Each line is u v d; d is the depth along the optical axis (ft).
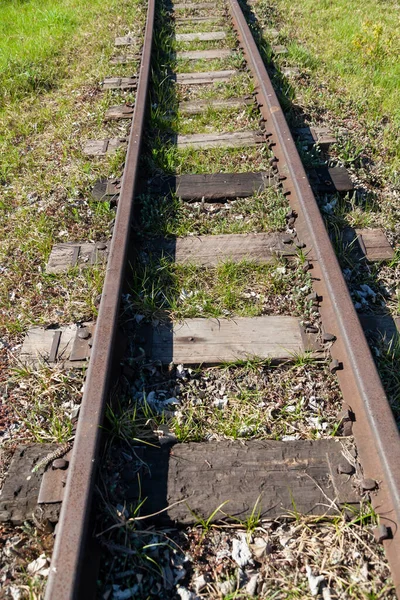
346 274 11.39
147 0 27.61
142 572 6.95
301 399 8.95
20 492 7.66
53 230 12.87
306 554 7.11
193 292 11.00
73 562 6.08
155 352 9.81
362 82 19.75
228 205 13.57
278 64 21.06
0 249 12.36
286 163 13.91
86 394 7.95
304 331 10.01
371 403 7.91
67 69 21.90
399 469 7.13
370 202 13.57
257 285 11.15
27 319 10.59
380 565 6.89
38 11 29.45
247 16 26.16
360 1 29.78
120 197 12.27
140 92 17.21
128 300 10.52
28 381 9.41
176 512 7.45
